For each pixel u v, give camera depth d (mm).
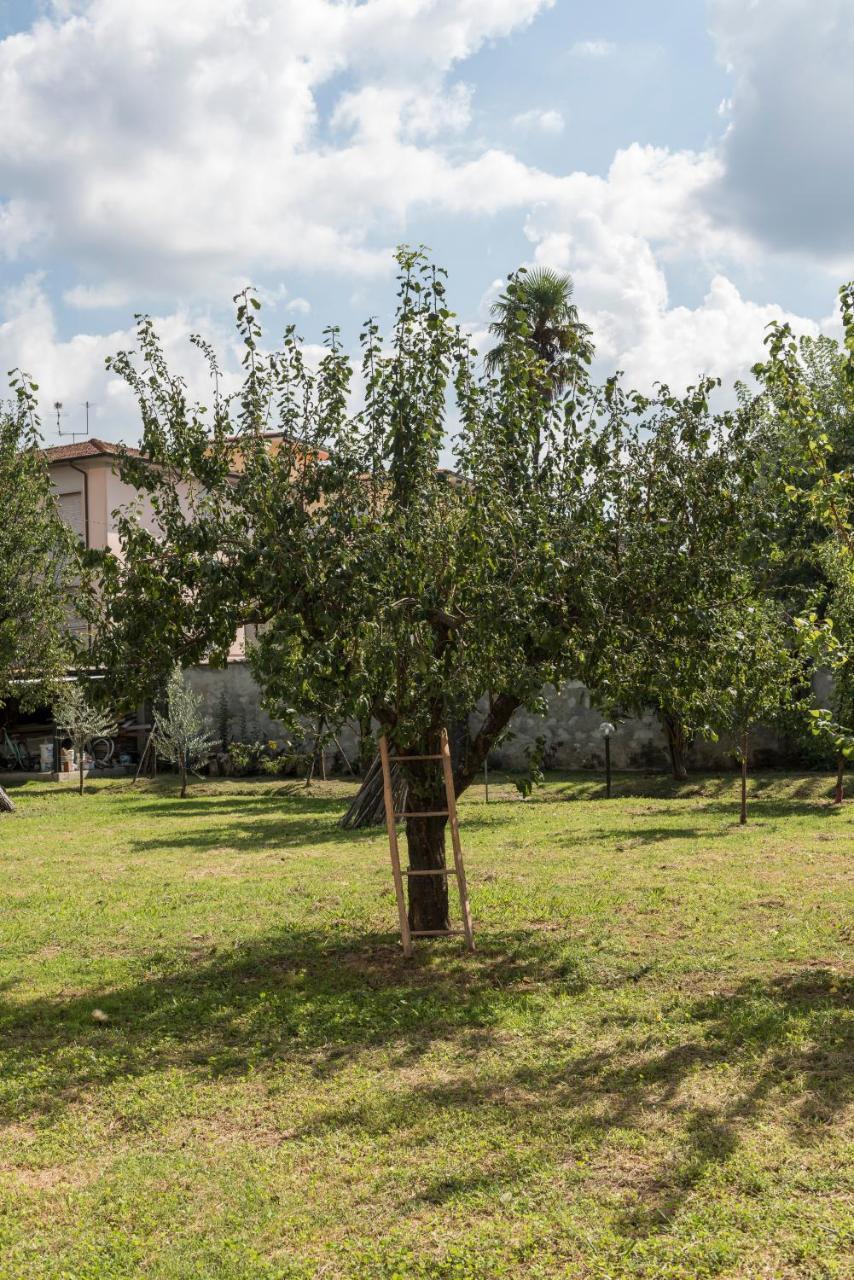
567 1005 7824
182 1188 5207
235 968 9391
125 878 14062
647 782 24703
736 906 10859
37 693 24438
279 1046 7285
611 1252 4418
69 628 24641
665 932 9883
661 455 9555
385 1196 5016
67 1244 4711
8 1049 7457
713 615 9531
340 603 8781
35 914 11805
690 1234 4512
